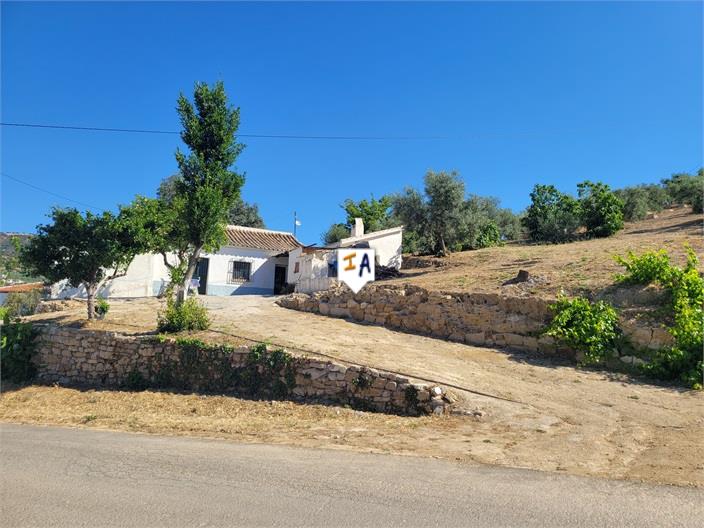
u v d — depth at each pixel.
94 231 18.59
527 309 15.30
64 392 15.28
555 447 8.02
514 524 4.77
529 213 37.91
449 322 16.73
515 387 11.91
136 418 11.61
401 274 26.06
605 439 8.48
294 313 20.36
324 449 8.04
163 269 28.88
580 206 33.53
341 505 5.28
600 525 4.75
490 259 24.61
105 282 20.09
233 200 18.34
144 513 5.09
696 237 21.03
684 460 7.19
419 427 9.73
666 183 46.91
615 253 19.62
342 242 26.86
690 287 13.35
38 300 26.61
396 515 5.00
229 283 30.05
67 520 4.94
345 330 17.27
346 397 12.12
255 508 5.20
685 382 11.85
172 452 7.85
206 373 14.27
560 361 14.03
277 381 13.18
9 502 5.48
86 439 9.16
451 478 6.28
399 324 18.06
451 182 29.17
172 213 20.58
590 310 13.97
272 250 31.08
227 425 10.35
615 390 11.67
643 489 5.85
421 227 29.70
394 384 11.51
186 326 16.36
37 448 8.32
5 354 17.06
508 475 6.44
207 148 17.80
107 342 16.02
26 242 19.58
